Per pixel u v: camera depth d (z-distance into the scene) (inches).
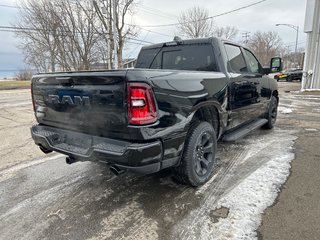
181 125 99.4
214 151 126.3
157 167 92.3
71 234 87.6
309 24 559.2
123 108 85.9
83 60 1131.9
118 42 1122.0
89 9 1084.5
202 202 104.4
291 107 356.8
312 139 187.8
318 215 92.6
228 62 144.6
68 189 120.7
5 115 322.0
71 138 108.3
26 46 1238.3
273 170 131.6
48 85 113.7
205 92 113.8
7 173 140.4
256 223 88.6
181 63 154.6
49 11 1074.1
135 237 84.8
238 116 154.2
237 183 119.0
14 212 102.3
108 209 102.5
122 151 86.0
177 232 86.3
